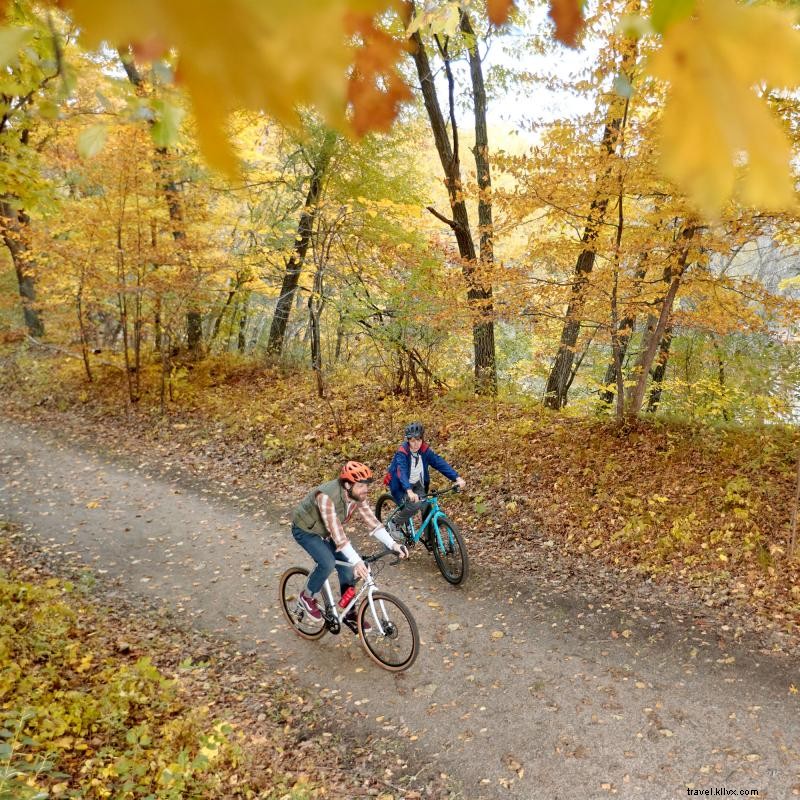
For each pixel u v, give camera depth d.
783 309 7.50
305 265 12.48
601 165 6.93
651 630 5.81
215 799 3.68
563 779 4.20
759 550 6.60
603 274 8.05
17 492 9.70
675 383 10.85
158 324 13.68
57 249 11.75
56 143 10.68
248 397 13.20
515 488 8.61
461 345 12.97
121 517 8.84
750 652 5.40
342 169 11.88
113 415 13.36
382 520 8.13
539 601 6.41
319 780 4.08
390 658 5.38
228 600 6.64
